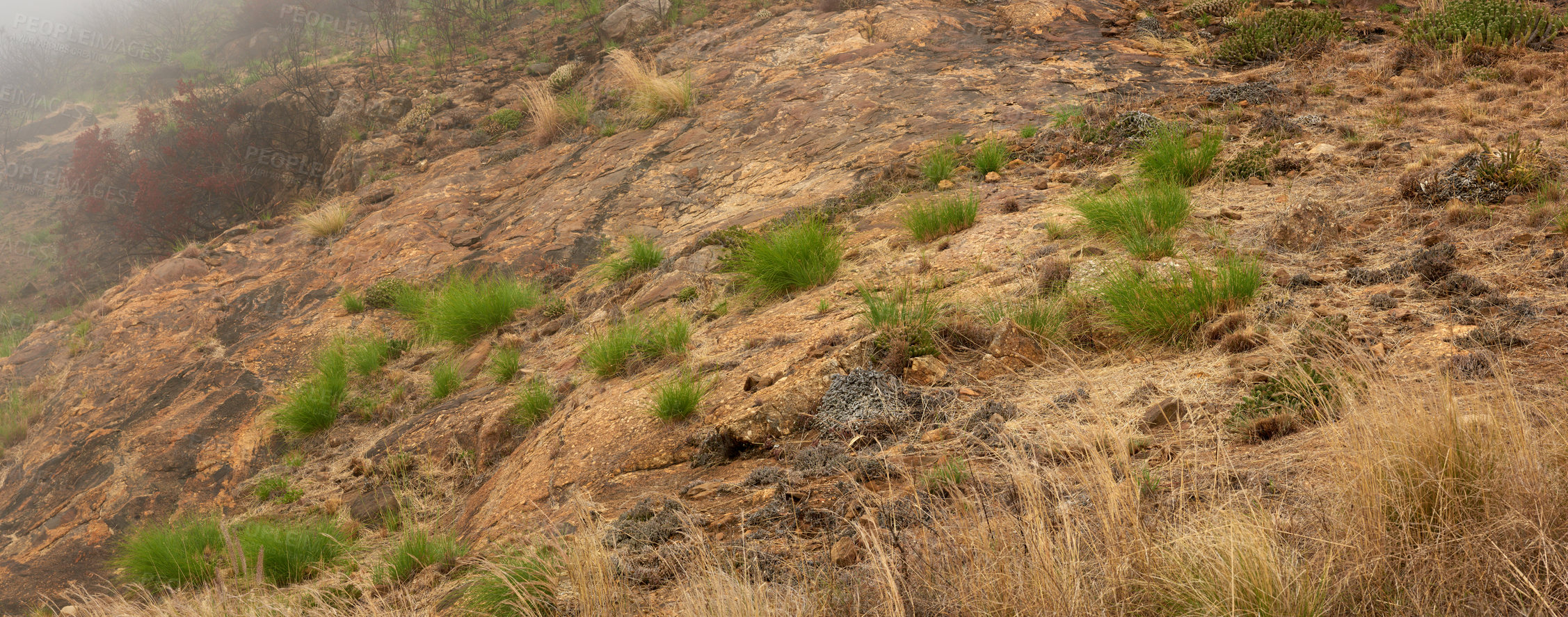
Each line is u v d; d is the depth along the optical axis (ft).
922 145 31.68
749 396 15.62
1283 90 30.63
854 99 38.40
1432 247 15.65
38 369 36.55
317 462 24.90
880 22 46.39
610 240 33.65
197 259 41.68
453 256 36.45
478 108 53.88
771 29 49.98
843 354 15.48
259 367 31.35
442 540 14.78
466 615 10.68
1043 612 7.23
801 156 34.96
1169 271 15.88
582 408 18.67
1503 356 10.96
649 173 38.22
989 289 17.90
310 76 64.64
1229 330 13.61
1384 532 7.14
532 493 15.87
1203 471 9.51
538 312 29.09
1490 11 33.37
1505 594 6.43
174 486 25.73
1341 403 9.98
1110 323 14.98
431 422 23.45
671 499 12.83
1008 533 8.30
